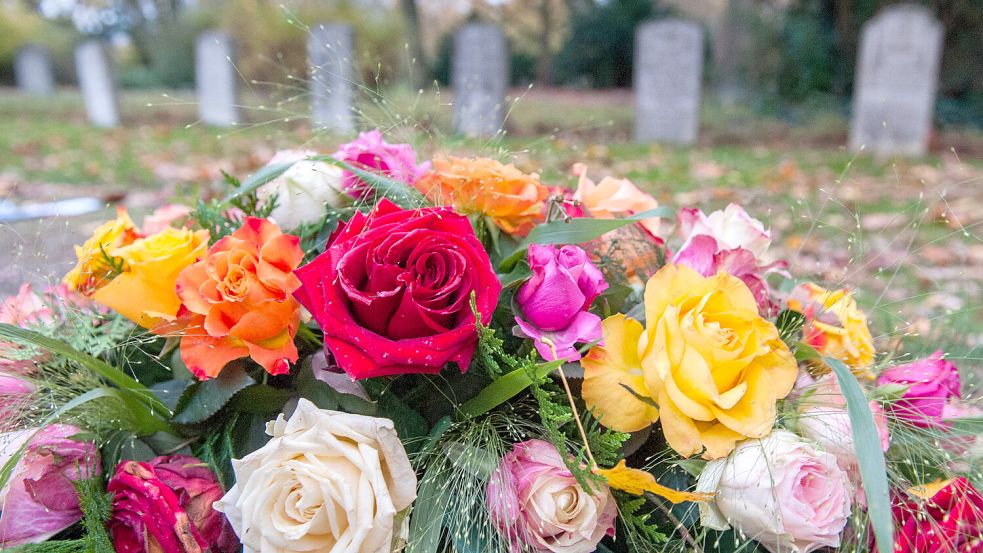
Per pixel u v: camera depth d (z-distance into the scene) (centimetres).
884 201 475
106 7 2280
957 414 89
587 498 67
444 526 72
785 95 1120
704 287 72
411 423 74
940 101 1014
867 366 86
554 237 78
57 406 77
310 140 102
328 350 69
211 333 69
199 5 1702
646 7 1555
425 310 61
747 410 69
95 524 68
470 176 83
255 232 76
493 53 846
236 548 73
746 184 545
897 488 78
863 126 767
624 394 71
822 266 115
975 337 138
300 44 1094
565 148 144
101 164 651
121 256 78
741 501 67
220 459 78
